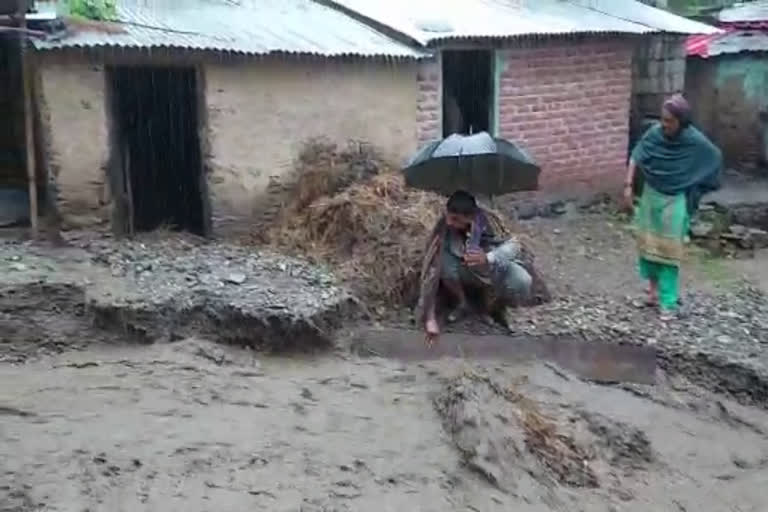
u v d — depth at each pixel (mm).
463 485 5367
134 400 6047
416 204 8836
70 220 8711
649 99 12531
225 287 7480
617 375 7227
